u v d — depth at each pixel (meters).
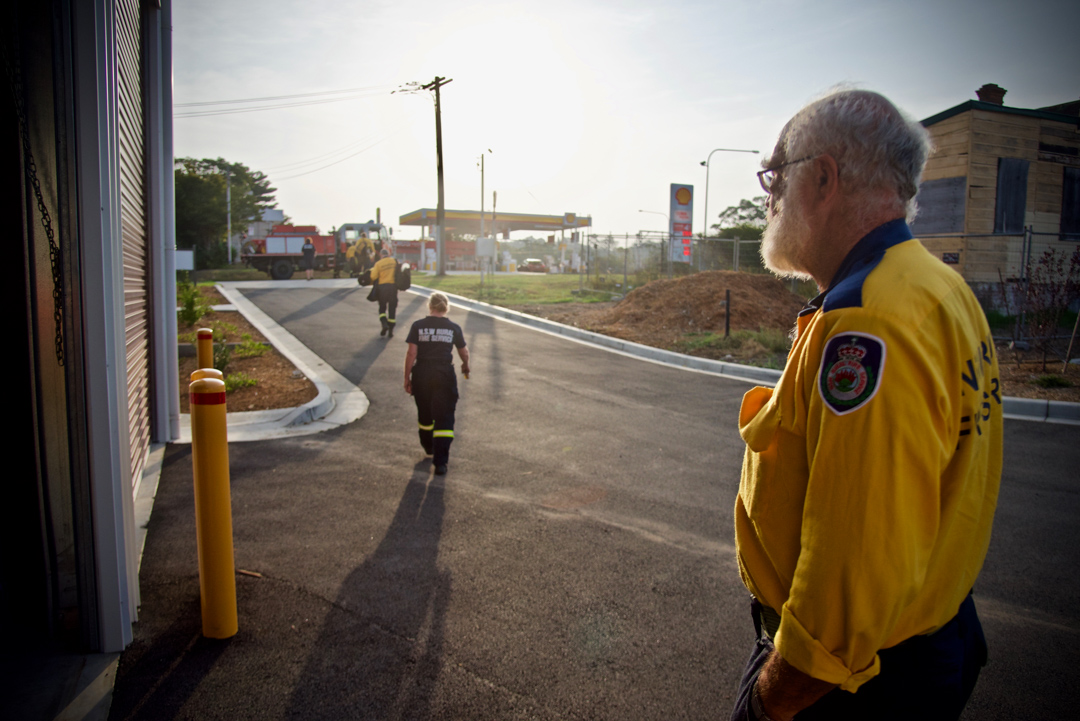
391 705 2.58
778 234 1.33
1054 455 6.26
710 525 4.46
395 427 6.95
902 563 0.96
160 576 3.59
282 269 29.19
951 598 1.15
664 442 6.52
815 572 1.01
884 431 0.98
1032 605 3.51
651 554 3.99
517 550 4.01
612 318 15.51
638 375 10.00
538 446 6.32
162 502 4.69
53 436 2.80
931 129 17.69
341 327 13.96
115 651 2.87
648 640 3.06
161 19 5.90
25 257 2.60
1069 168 17.89
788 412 1.18
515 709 2.57
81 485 2.76
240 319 14.98
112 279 2.79
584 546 4.09
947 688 1.15
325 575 3.65
